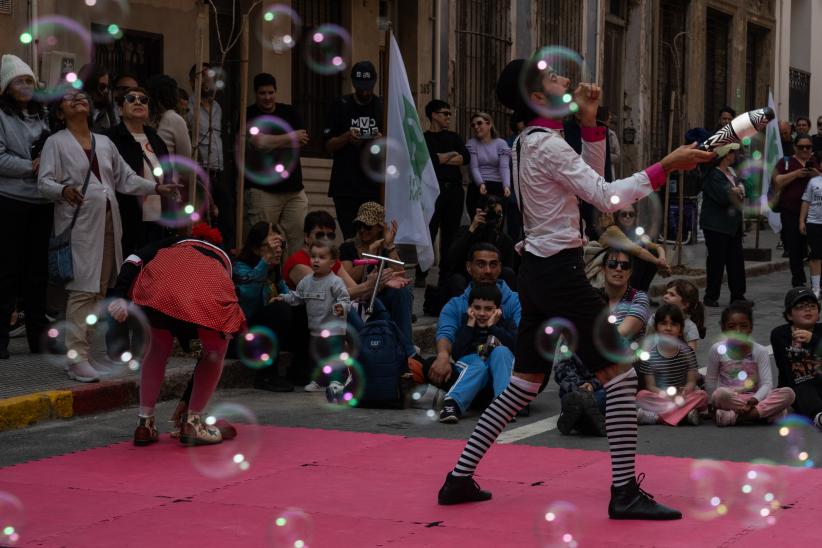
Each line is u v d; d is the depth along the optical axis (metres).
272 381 8.46
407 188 10.37
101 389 7.53
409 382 7.90
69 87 7.91
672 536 4.79
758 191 16.80
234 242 10.55
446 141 12.35
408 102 10.40
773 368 9.47
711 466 6.05
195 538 4.82
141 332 8.37
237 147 10.67
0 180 8.12
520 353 5.25
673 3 22.55
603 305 5.08
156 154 8.58
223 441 6.68
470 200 13.09
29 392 7.29
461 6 15.84
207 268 6.39
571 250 5.09
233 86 12.32
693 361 7.54
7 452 6.45
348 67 13.91
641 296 7.95
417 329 9.90
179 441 6.65
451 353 7.69
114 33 9.29
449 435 6.98
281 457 6.27
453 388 7.43
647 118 21.42
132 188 8.09
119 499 5.44
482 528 4.93
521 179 5.16
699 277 15.15
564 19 18.64
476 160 12.92
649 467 6.05
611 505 5.07
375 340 7.83
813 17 28.36
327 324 8.35
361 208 9.02
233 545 4.72
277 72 12.67
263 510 5.24
